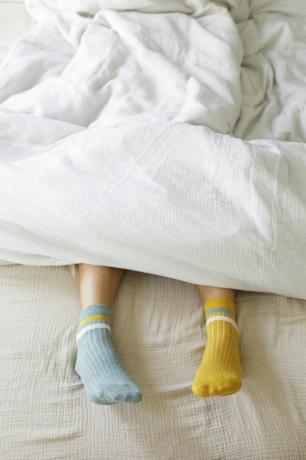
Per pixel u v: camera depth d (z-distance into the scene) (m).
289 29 1.30
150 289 0.96
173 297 0.95
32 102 1.09
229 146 0.90
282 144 0.95
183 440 0.78
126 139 0.92
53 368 0.84
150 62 1.15
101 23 1.25
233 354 0.85
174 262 0.89
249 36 1.30
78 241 0.90
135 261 0.90
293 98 1.17
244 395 0.83
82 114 1.10
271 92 1.21
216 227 0.85
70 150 0.93
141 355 0.87
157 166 0.90
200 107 1.02
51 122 1.03
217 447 0.78
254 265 0.86
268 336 0.90
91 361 0.83
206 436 0.79
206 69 1.15
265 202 0.85
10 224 0.93
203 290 0.95
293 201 0.86
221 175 0.88
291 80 1.22
